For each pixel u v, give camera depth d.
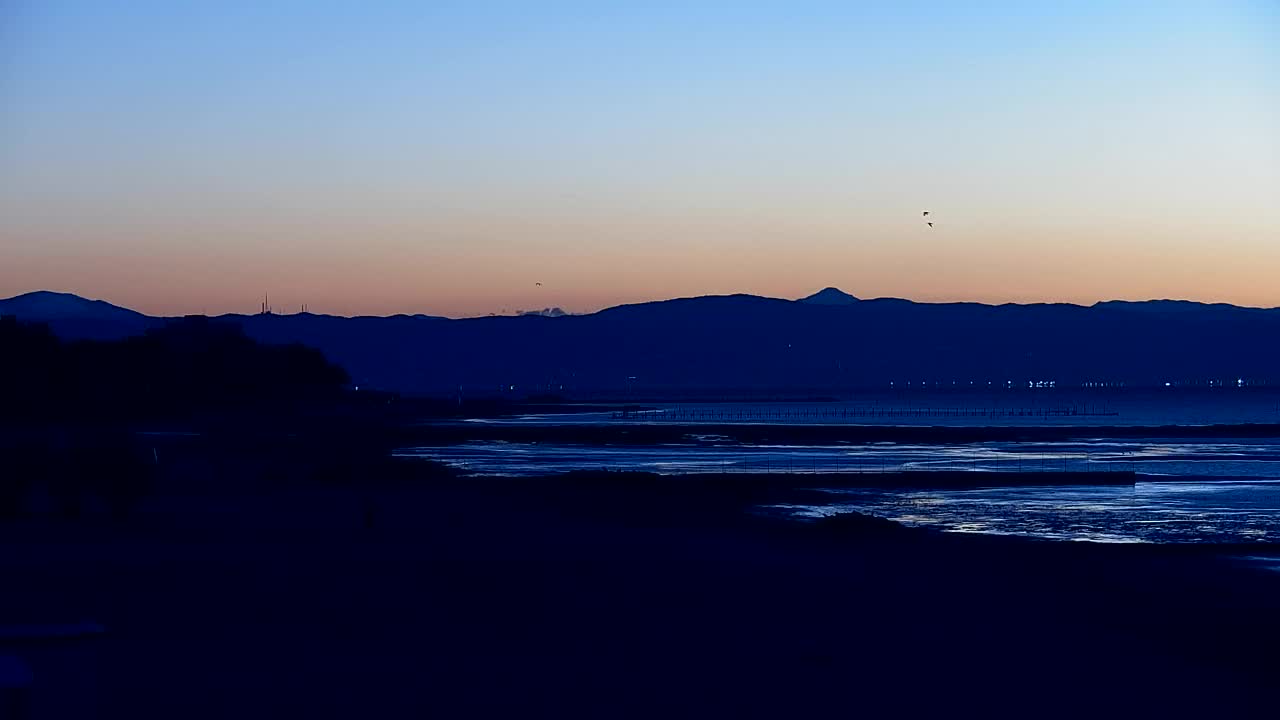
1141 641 27.34
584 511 67.44
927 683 21.44
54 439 60.88
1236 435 175.75
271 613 27.38
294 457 115.69
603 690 20.20
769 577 36.56
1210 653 26.14
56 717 13.52
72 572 34.09
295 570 35.44
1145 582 39.69
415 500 70.94
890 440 163.12
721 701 19.58
